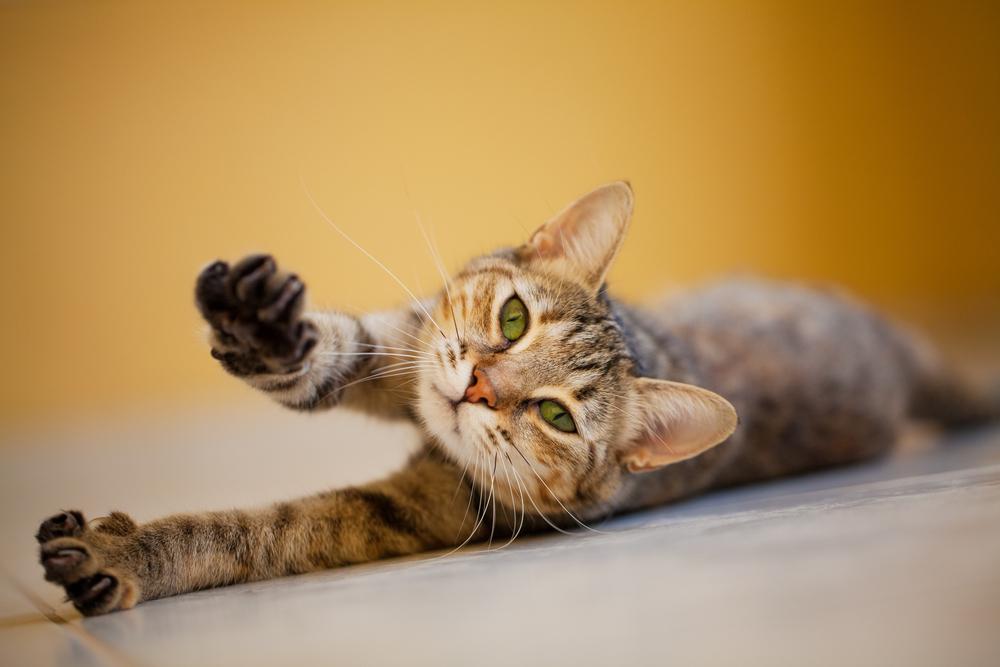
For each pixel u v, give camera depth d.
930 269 1.24
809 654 0.25
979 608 0.27
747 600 0.30
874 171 1.23
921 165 1.23
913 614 0.27
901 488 0.45
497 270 0.51
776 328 0.65
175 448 0.88
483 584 0.35
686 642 0.27
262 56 1.11
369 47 1.12
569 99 1.15
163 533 0.39
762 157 1.21
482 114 1.13
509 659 0.27
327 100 1.11
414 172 1.12
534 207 1.14
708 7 1.18
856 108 1.22
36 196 1.12
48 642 0.33
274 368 0.40
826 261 1.23
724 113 1.19
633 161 1.17
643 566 0.35
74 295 1.14
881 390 0.66
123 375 1.15
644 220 1.18
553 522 0.49
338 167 1.12
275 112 1.11
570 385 0.48
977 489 0.41
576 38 1.15
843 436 0.64
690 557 0.35
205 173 1.12
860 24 1.20
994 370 0.81
